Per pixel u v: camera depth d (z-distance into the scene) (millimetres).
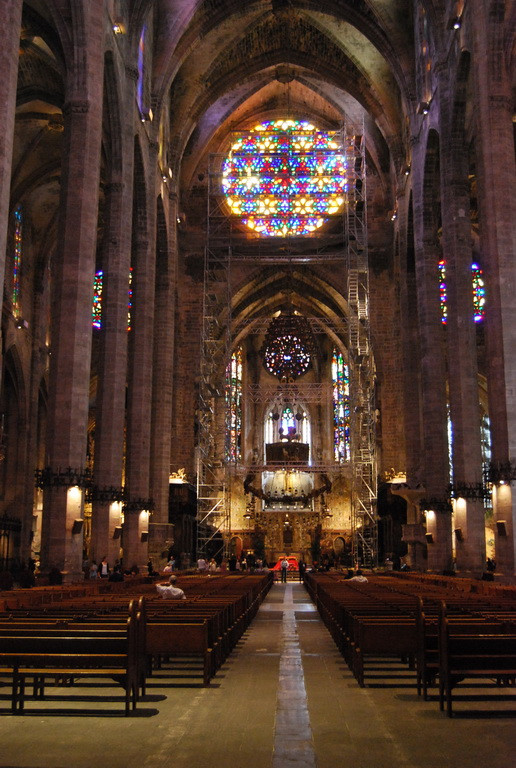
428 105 36250
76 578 23547
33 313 45969
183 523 48031
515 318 24953
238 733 7719
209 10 41375
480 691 9953
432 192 38000
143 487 35562
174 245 46031
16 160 40469
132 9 33344
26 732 7738
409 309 44906
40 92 36438
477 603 13844
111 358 30516
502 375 24719
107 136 33219
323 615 21125
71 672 8562
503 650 8617
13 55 18938
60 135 40156
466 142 32562
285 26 45906
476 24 26891
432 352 36969
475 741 7363
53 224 46812
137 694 9188
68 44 25953
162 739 7473
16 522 42500
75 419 24250
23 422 43969
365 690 10055
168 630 9945
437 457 36031
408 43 39562
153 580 28453
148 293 37469
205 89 47062
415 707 8938
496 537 24734
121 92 31625
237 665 12477
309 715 8531
